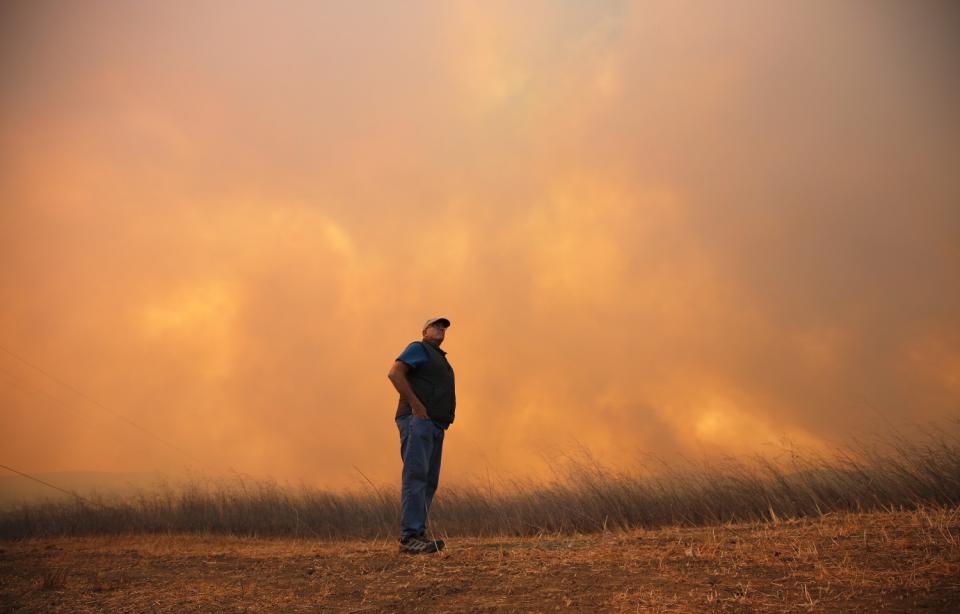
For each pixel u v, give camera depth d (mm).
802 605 3082
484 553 5012
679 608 3188
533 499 9211
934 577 3287
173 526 11531
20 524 12227
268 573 4910
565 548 5109
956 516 5098
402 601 3812
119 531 11539
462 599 3750
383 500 11188
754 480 7977
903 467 7035
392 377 5457
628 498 8469
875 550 3984
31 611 4094
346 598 3988
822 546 4285
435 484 5668
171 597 4281
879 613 2896
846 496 7137
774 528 5750
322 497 11797
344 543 8328
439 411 5574
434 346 5766
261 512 11523
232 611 3863
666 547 4719
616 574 3963
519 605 3531
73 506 12969
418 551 5242
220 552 6855
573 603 3465
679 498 8219
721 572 3799
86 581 5004
